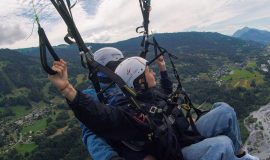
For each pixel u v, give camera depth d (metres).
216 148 4.70
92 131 4.75
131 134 4.84
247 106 150.75
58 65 4.26
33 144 131.00
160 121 4.89
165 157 4.87
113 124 4.68
